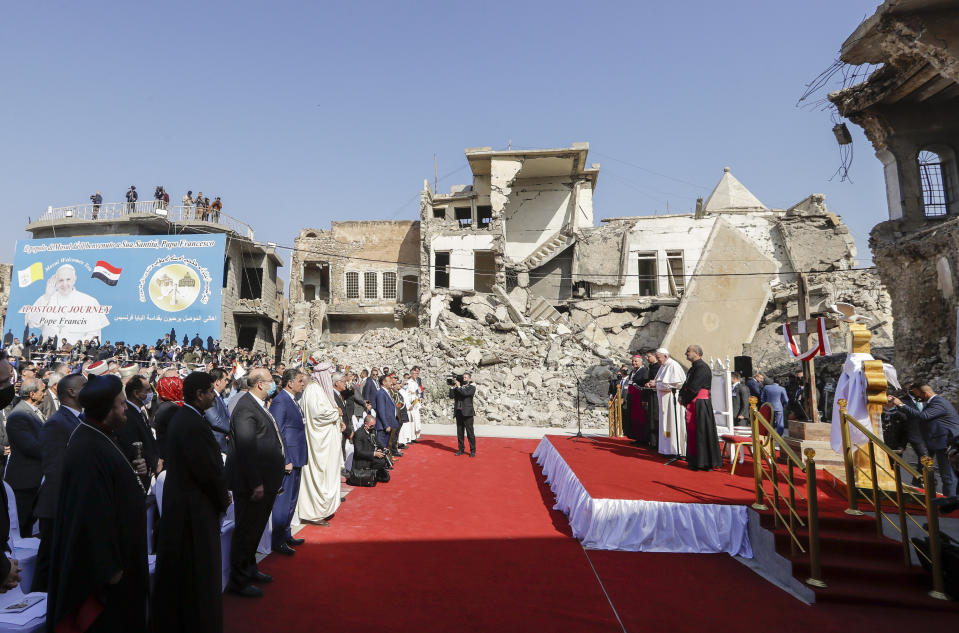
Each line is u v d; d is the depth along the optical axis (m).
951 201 15.47
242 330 35.44
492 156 32.00
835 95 15.77
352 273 35.75
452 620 4.10
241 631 3.81
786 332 8.92
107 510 2.79
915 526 5.68
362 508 7.47
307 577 4.91
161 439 5.06
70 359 24.56
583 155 31.80
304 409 6.71
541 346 26.17
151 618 3.23
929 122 15.55
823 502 6.00
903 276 15.64
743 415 10.41
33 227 31.09
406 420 12.00
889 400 7.91
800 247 28.41
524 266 32.66
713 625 4.09
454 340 26.39
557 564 5.38
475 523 6.84
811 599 4.51
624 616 4.23
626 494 6.23
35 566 3.74
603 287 31.08
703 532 5.84
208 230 31.53
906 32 10.99
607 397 21.64
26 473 5.12
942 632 4.02
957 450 5.21
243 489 4.50
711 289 26.39
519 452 12.89
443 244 32.28
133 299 28.41
